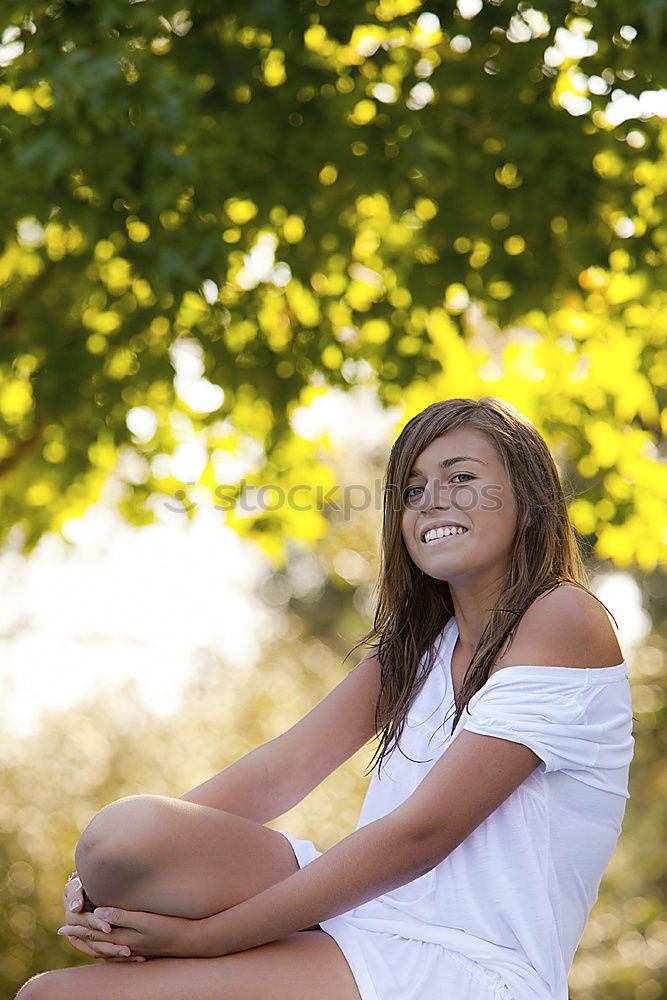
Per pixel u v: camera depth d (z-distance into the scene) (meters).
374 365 10.55
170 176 8.14
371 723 4.50
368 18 8.70
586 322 10.73
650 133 9.07
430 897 3.84
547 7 8.49
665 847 22.27
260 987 3.53
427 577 4.40
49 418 9.90
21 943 14.04
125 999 3.52
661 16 8.00
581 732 3.76
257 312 10.20
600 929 20.47
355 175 9.14
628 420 11.09
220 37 8.89
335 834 15.70
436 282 9.72
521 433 4.21
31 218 8.48
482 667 3.96
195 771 15.55
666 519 11.20
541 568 4.07
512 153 9.12
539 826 3.77
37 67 7.84
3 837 14.29
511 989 3.60
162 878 3.57
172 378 9.74
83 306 9.98
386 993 3.54
